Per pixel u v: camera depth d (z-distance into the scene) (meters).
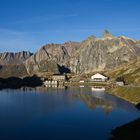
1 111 129.50
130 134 83.00
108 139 81.06
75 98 192.25
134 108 138.75
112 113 123.62
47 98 192.75
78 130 91.81
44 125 99.31
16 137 83.25
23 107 143.62
